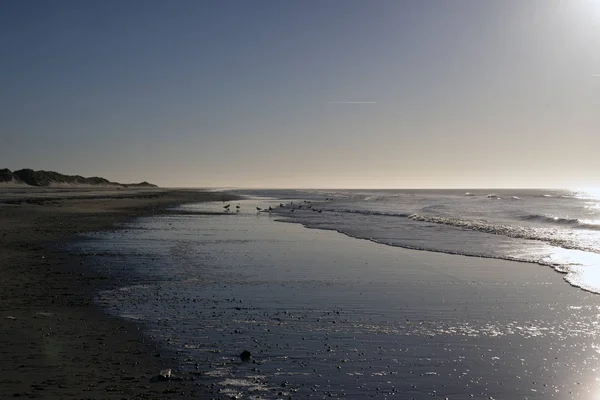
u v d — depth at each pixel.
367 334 9.10
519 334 9.12
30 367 7.28
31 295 11.90
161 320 9.90
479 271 15.57
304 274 15.05
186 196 98.44
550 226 30.91
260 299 11.78
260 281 13.95
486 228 29.53
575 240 23.28
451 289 12.93
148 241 23.31
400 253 19.62
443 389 6.74
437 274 15.05
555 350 8.26
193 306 11.07
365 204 69.25
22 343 8.35
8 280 13.55
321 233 28.14
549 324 9.75
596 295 12.24
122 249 20.30
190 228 31.00
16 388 6.52
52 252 19.00
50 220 33.16
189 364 7.55
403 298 11.94
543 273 15.26
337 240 24.38
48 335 8.81
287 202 78.25
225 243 22.97
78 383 6.74
